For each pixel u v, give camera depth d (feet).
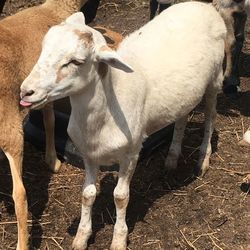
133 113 4.99
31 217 5.98
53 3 6.18
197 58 5.60
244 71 9.05
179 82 5.44
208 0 8.13
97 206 6.12
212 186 6.47
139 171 6.68
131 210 6.08
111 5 11.03
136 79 5.00
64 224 5.91
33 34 5.71
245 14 7.79
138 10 10.94
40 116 6.89
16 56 5.38
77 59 4.24
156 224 5.91
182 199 6.26
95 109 4.69
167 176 6.61
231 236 5.78
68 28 4.31
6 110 5.12
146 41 5.56
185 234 5.79
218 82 6.15
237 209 6.12
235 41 7.98
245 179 6.55
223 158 6.92
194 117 7.68
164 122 5.62
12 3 10.74
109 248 5.61
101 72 4.54
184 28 5.67
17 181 5.11
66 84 4.32
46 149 6.61
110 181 6.47
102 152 5.02
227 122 7.64
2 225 5.86
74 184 6.47
